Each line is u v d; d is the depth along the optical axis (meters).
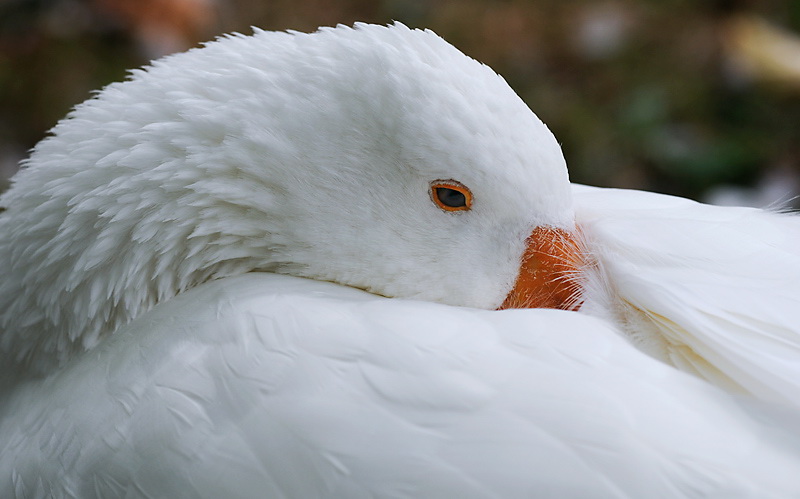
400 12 2.76
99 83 2.52
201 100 1.65
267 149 1.64
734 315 1.58
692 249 1.61
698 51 2.66
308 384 1.57
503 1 2.80
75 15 2.65
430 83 1.63
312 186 1.64
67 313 1.67
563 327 1.58
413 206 1.64
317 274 1.66
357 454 1.55
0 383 1.69
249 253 1.66
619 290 1.61
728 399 1.56
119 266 1.66
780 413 1.56
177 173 1.64
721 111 2.53
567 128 2.48
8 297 1.68
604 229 1.63
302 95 1.64
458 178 1.63
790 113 2.53
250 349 1.59
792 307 1.58
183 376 1.59
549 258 1.64
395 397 1.56
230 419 1.58
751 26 2.66
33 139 2.39
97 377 1.62
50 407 1.64
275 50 1.66
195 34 2.68
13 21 2.64
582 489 1.54
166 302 1.65
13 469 1.64
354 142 1.64
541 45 2.69
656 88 2.57
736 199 2.29
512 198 1.63
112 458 1.59
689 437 1.55
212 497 1.57
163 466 1.58
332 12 2.77
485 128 1.63
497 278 1.64
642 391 1.56
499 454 1.55
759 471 1.54
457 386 1.56
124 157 1.65
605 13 2.77
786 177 2.34
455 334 1.57
